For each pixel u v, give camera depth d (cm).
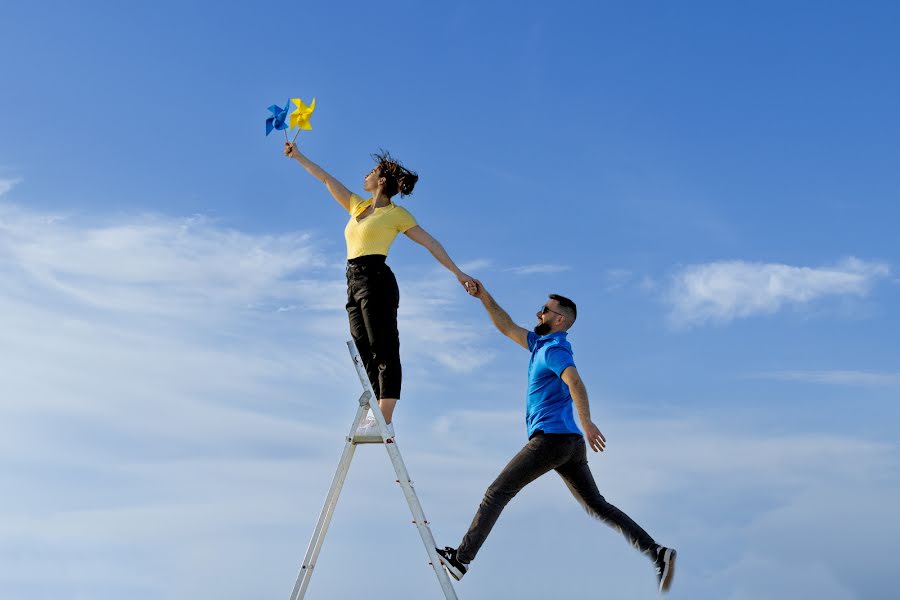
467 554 505
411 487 489
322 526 500
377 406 495
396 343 526
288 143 570
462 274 546
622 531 535
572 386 514
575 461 536
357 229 533
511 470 520
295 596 491
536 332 558
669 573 514
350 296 539
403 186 535
